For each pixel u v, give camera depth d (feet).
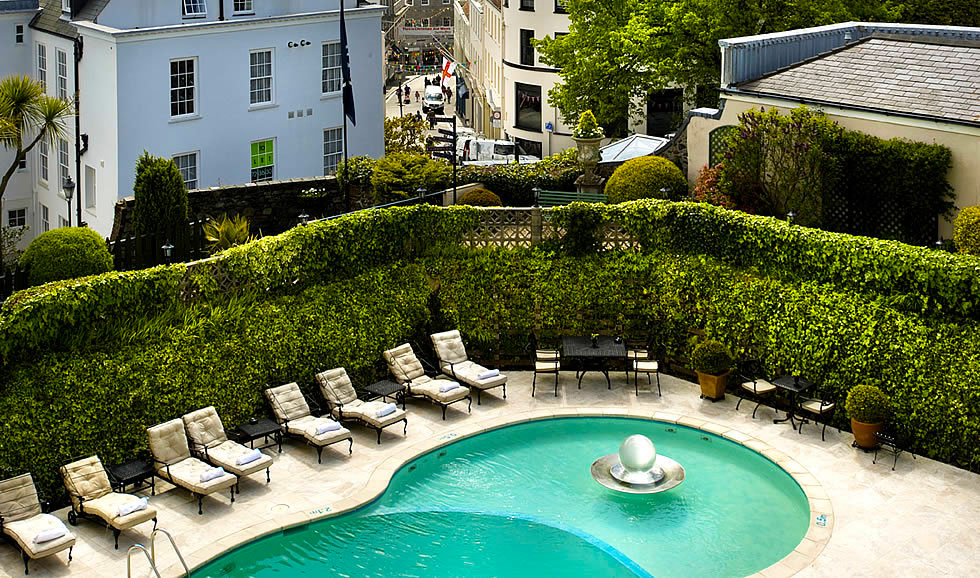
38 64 145.48
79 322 72.74
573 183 117.91
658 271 92.68
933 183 90.38
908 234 94.07
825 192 97.30
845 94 96.78
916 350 78.23
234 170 142.51
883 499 72.84
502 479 76.89
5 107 105.40
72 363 72.13
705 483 76.33
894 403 79.20
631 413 86.43
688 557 67.00
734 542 68.74
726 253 90.02
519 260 94.53
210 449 74.13
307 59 147.23
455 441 81.76
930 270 77.36
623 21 151.94
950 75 94.89
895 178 92.22
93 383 72.38
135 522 65.51
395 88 383.65
